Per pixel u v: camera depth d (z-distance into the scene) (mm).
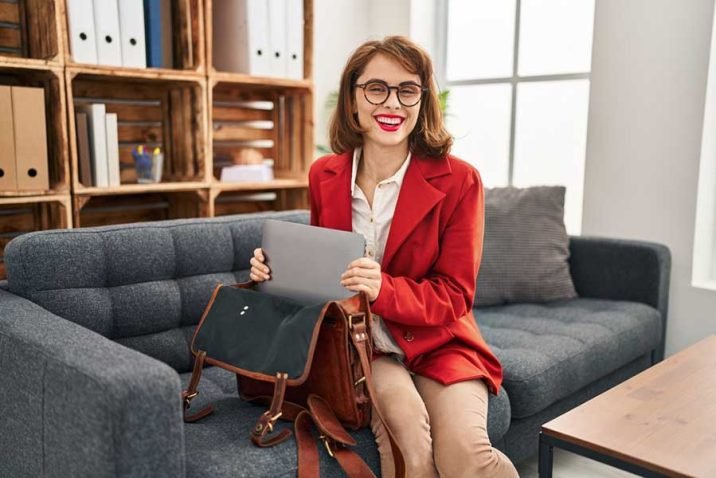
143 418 1122
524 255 2674
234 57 2809
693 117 2723
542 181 3486
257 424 1372
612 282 2691
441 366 1604
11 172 2182
